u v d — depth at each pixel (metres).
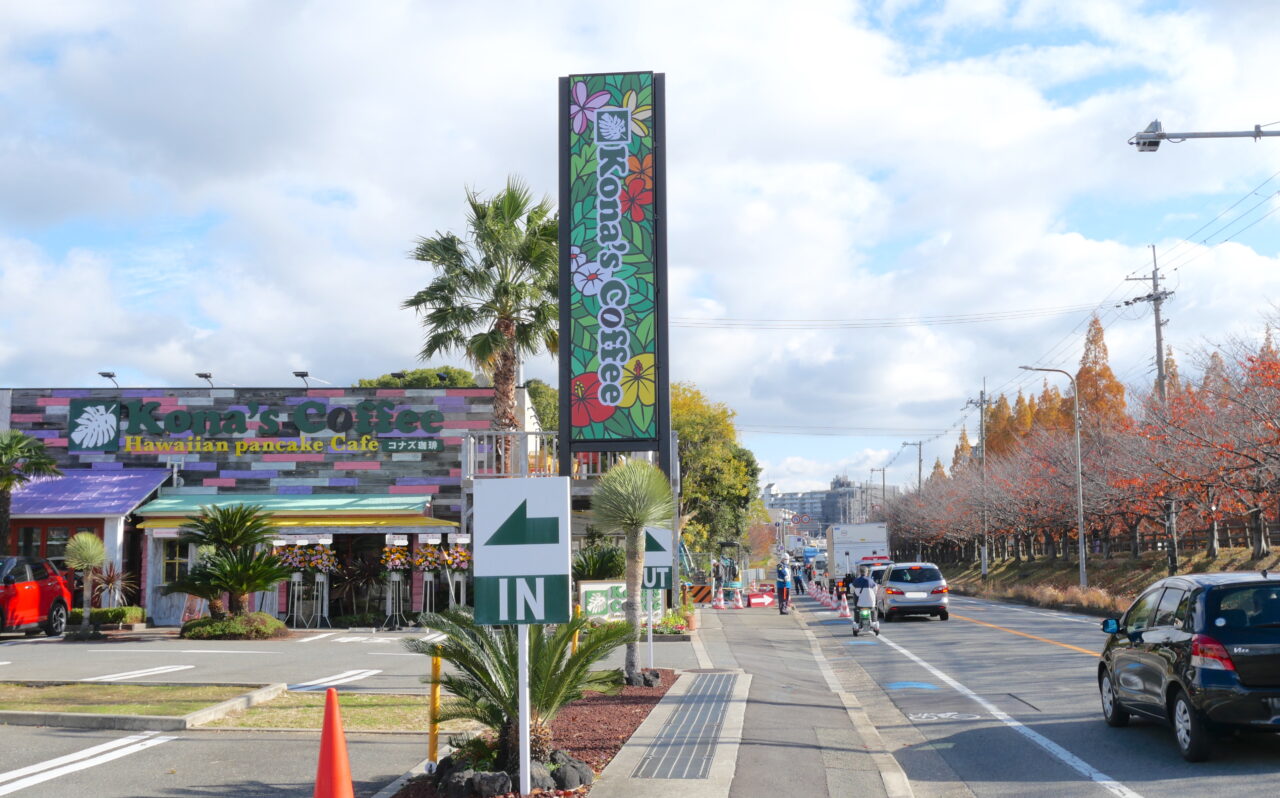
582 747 9.46
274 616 26.36
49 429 29.47
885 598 30.25
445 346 26.64
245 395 29.58
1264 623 9.12
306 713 11.73
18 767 8.94
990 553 78.00
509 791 7.19
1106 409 52.09
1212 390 31.86
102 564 23.92
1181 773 8.93
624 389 20.78
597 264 21.11
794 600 48.47
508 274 26.62
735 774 8.50
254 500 28.59
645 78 21.45
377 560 27.47
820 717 11.88
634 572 13.99
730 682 14.36
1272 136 15.47
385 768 8.97
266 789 8.14
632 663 13.91
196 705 11.73
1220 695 8.96
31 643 21.53
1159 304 40.88
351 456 29.34
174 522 27.27
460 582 26.50
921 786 8.91
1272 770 8.88
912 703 13.97
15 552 27.59
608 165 21.28
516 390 30.12
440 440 29.36
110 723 10.80
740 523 57.09
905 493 104.44
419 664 17.00
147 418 29.42
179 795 7.95
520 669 7.19
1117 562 50.69
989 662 18.41
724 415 52.53
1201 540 47.12
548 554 7.17
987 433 79.31
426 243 26.50
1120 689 10.99
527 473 25.94
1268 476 30.09
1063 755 9.94
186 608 25.67
